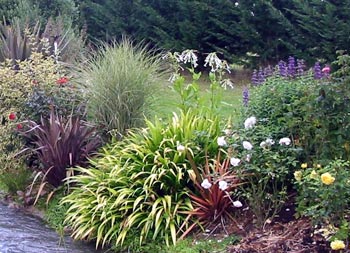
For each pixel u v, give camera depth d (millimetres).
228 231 4582
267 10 12086
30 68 7066
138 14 13914
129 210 4938
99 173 5418
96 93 6469
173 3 13391
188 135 5180
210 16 12828
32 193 6211
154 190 4957
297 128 4656
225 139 4922
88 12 14539
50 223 5641
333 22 11047
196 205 4793
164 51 13258
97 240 4867
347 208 4059
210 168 4898
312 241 4043
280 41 12242
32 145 6590
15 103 6797
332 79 4391
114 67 6508
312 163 4504
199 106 5824
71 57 8844
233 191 4707
